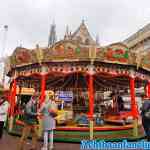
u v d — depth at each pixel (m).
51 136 10.23
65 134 13.02
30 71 14.71
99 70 13.82
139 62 14.35
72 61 13.63
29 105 10.26
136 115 14.15
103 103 22.45
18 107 17.80
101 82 20.33
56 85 20.94
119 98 21.16
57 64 13.88
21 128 14.45
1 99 13.05
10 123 15.16
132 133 14.20
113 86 21.45
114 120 15.72
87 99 20.48
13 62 15.36
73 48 13.59
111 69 14.09
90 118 13.23
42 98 13.34
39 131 12.18
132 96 14.39
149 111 10.23
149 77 16.42
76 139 12.77
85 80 19.78
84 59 13.47
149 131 10.32
